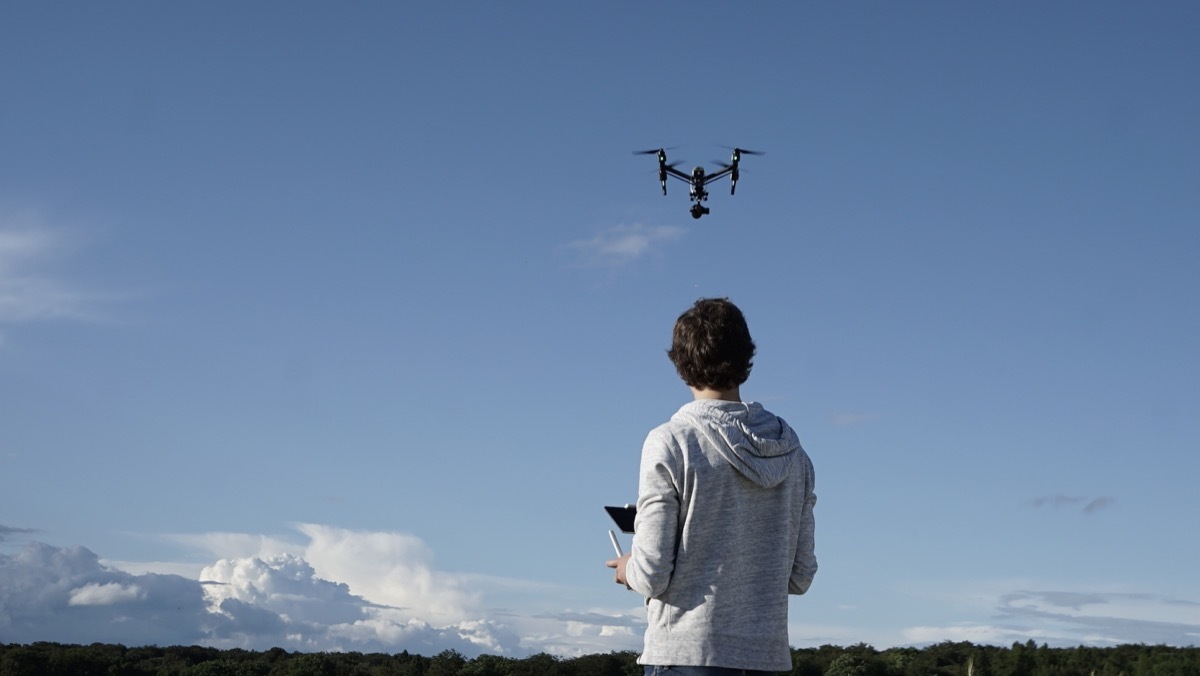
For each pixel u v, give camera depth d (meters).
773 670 3.61
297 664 76.12
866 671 46.25
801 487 3.83
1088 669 38.28
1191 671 36.09
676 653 3.52
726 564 3.58
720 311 3.79
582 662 53.16
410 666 74.38
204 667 76.50
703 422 3.62
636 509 3.83
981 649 46.53
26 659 71.00
